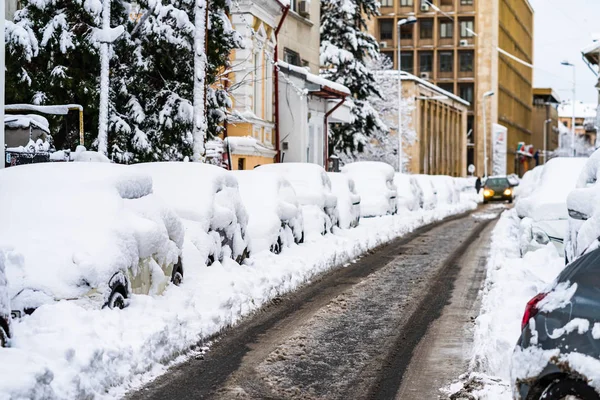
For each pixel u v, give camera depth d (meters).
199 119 21.44
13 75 21.84
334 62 55.72
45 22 22.28
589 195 12.91
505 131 117.62
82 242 10.74
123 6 23.34
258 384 9.46
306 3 47.12
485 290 16.38
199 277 14.55
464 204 52.22
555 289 7.03
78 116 22.33
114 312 10.49
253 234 19.33
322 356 10.90
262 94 36.97
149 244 12.16
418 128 82.88
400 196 39.59
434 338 12.08
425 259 22.41
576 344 6.62
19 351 8.20
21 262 10.20
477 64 117.31
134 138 23.22
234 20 34.28
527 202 20.94
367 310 14.38
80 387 8.28
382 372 10.08
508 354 9.66
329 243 23.19
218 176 16.86
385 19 118.56
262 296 14.88
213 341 11.65
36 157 18.36
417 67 118.19
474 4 117.25
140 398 8.79
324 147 44.97
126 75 23.45
